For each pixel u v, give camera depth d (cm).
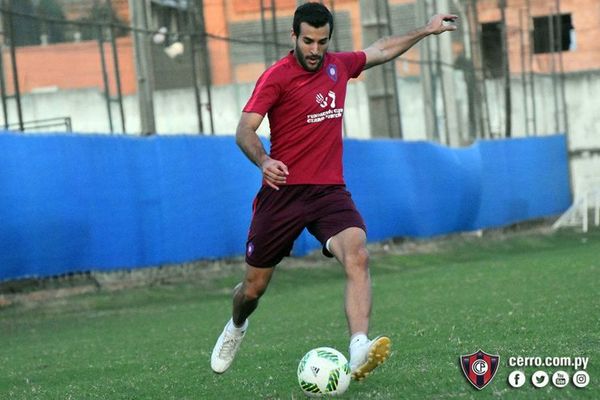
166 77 8025
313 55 1755
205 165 5581
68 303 4725
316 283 5919
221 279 5578
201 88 8144
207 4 7506
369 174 6812
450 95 8506
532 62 10500
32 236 4475
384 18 7606
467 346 2284
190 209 5456
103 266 4866
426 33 1959
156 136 5259
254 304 1916
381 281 5428
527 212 9275
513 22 11275
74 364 2850
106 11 6394
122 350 3141
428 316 3275
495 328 2664
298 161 1795
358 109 9012
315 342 2800
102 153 4903
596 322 2562
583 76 10756
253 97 1766
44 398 2123
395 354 2269
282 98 1778
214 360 1997
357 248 1748
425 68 8200
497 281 4578
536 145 9650
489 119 9481
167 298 5091
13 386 2448
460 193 7969
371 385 1778
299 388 1850
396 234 7119
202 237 5541
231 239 5766
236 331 1977
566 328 2503
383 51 1928
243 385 2006
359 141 6725
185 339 3328
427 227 7494
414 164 7375
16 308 4559
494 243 8200
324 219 1784
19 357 3167
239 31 8406
